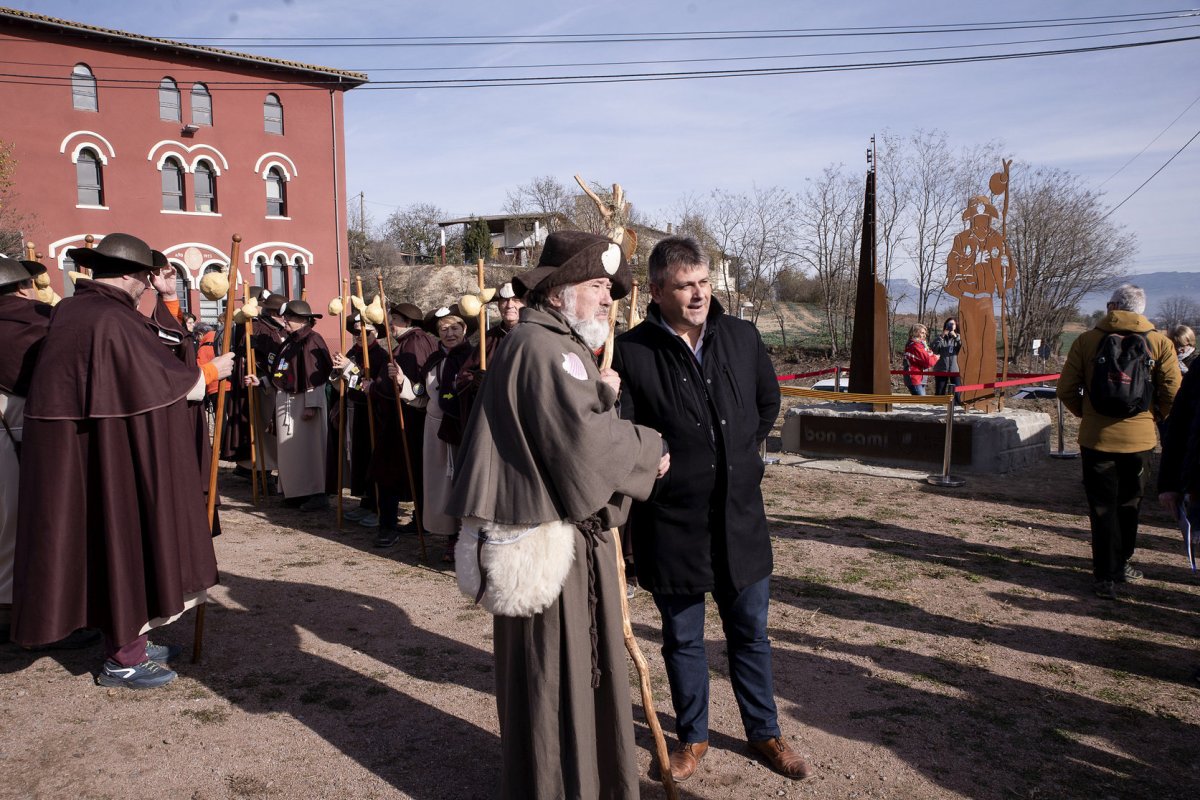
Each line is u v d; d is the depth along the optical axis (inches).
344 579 213.9
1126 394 188.9
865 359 405.1
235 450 336.5
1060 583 210.4
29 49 916.6
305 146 1115.3
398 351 248.7
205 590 156.3
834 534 257.4
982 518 279.4
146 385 137.9
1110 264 1076.5
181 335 168.4
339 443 267.9
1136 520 204.1
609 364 110.7
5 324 154.1
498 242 1739.7
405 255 1800.0
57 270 939.3
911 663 161.6
